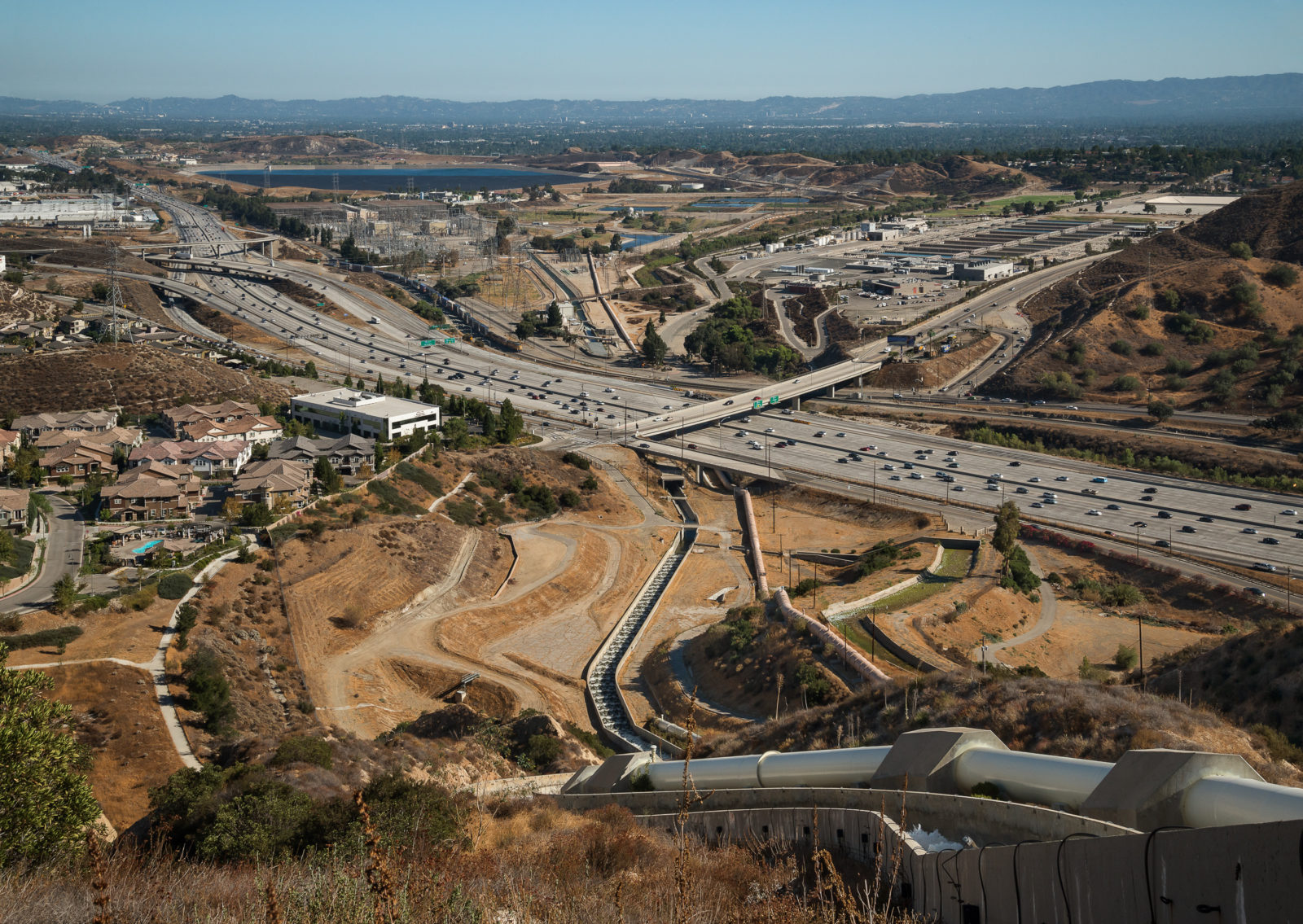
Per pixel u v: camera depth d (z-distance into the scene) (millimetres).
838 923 15180
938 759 22562
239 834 29672
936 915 17969
